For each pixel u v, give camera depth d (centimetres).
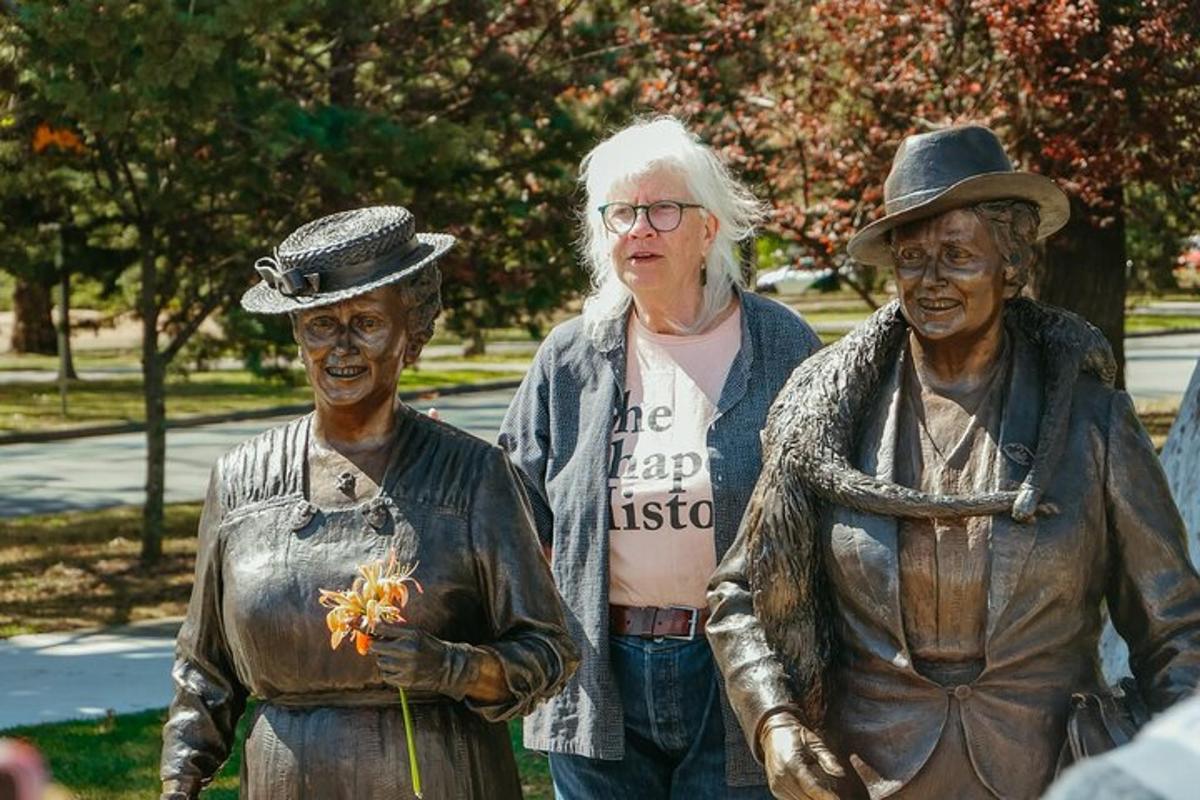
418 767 370
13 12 1115
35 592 1338
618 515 467
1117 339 1628
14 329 3869
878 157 1277
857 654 370
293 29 1282
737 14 1349
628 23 1377
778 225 1283
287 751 374
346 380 374
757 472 464
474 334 1416
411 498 376
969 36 1292
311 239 380
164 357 1405
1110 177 1262
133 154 1252
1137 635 369
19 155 1295
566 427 484
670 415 473
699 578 462
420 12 1314
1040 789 358
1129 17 1254
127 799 778
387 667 354
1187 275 5328
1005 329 376
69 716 948
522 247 1362
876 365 379
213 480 389
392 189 1255
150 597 1316
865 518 365
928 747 360
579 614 469
